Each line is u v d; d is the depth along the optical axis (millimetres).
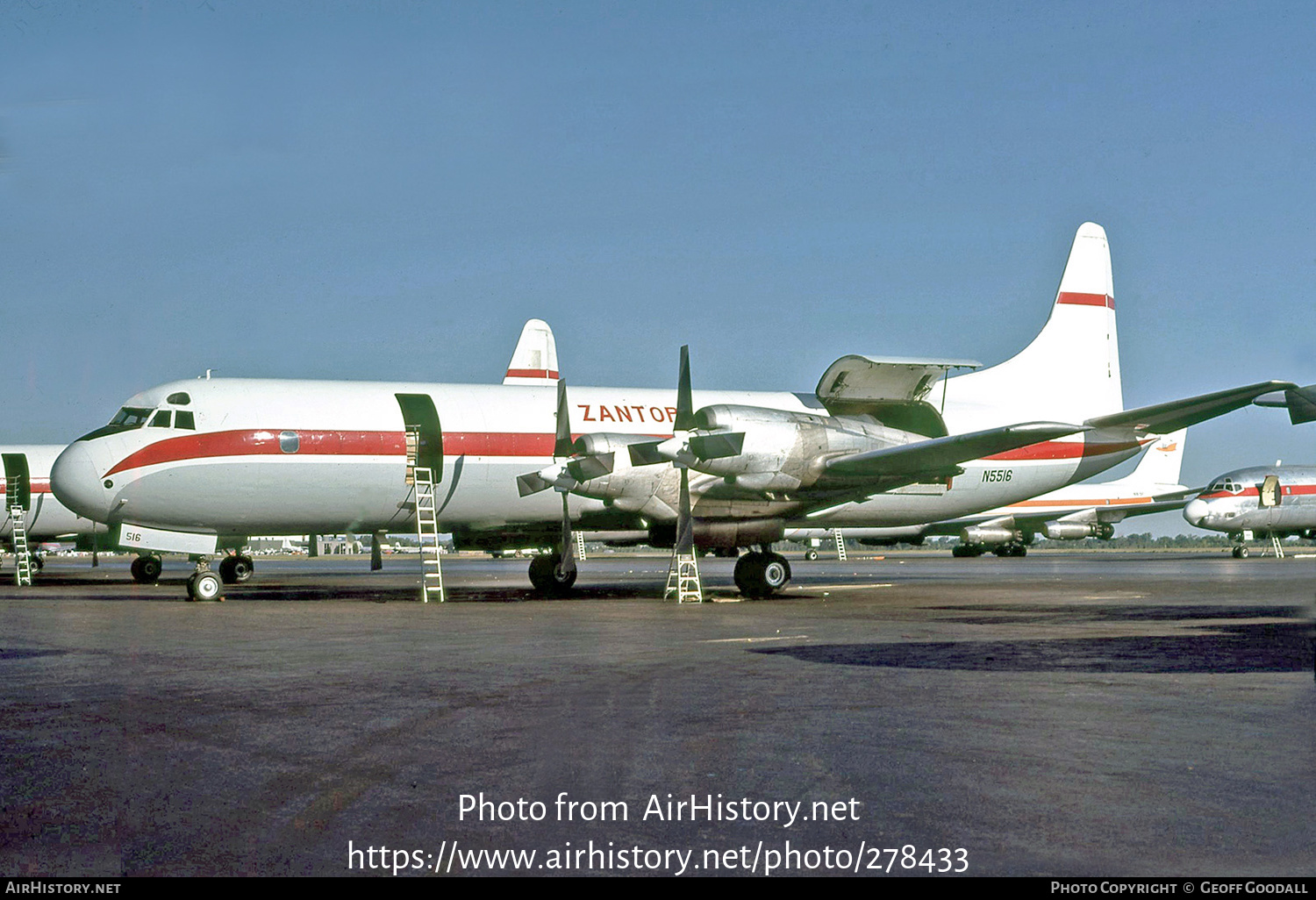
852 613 18328
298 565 66062
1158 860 4910
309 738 7570
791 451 21547
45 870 4906
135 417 22781
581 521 24859
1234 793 5938
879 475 21891
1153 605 19953
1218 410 21922
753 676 10398
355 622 17172
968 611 18766
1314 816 5520
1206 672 10555
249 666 11492
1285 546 109312
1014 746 7152
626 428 25047
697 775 6477
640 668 11055
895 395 24484
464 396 24422
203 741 7473
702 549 23250
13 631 15906
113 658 12281
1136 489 59875
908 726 7824
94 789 6234
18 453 39000
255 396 22891
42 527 39531
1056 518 58531
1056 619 16812
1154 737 7395
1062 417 28875
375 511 23688
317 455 22656
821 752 7023
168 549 23047
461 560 77750
